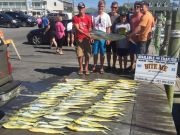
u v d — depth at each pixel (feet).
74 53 30.09
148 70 13.93
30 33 38.06
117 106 12.60
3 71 11.98
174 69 13.64
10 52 30.83
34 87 16.22
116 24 18.19
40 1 204.23
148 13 17.11
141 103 13.08
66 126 10.61
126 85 15.58
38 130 10.34
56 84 16.20
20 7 205.16
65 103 12.86
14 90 11.85
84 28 17.40
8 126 10.69
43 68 22.36
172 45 13.71
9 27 74.54
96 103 12.82
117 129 10.54
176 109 16.19
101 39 17.34
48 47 35.04
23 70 21.65
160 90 15.07
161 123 11.09
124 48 18.42
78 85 15.56
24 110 12.17
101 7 17.46
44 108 12.35
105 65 21.17
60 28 29.09
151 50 29.45
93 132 10.28
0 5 206.28
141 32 16.98
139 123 11.04
